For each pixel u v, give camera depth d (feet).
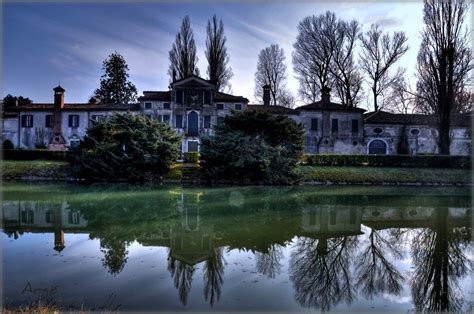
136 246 32.96
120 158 88.07
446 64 109.60
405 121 131.75
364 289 24.39
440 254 32.65
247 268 27.61
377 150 131.95
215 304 20.74
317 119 132.05
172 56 147.23
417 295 23.53
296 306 21.16
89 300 20.72
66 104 135.23
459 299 22.90
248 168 86.07
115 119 94.43
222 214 48.55
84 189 74.13
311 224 43.62
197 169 95.81
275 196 67.62
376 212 52.49
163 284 23.65
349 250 33.55
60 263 27.66
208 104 126.93
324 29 156.15
